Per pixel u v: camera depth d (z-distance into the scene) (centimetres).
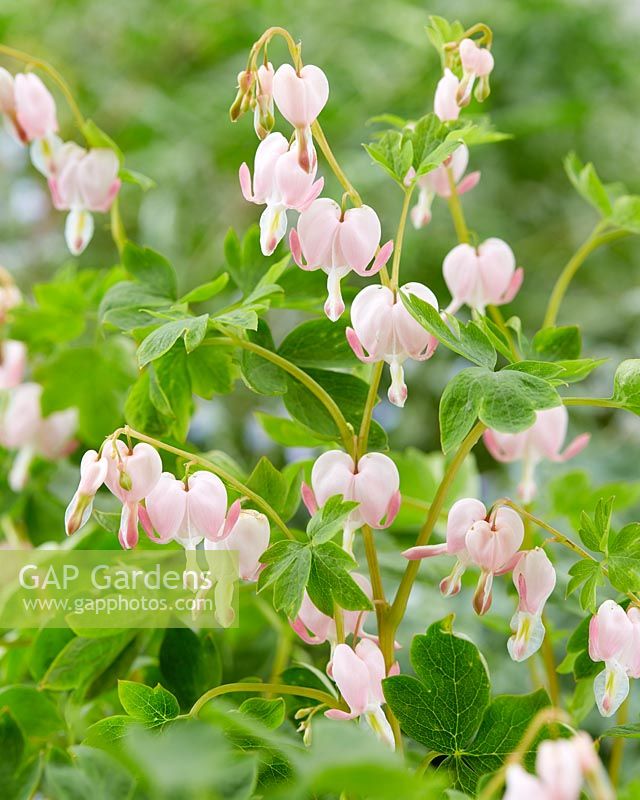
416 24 185
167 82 204
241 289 99
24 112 97
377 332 88
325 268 89
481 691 89
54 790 86
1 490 111
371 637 91
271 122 90
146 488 88
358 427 95
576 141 189
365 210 89
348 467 90
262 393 94
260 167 89
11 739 90
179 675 97
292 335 96
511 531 88
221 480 91
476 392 88
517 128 177
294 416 94
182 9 200
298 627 90
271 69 90
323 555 88
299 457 154
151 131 196
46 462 111
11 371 108
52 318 107
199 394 97
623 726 90
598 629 89
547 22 186
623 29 194
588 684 95
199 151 187
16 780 89
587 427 164
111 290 98
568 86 188
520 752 82
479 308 97
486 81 94
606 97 191
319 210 89
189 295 95
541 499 111
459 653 89
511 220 185
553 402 87
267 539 90
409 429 166
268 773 89
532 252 184
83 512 88
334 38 192
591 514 105
